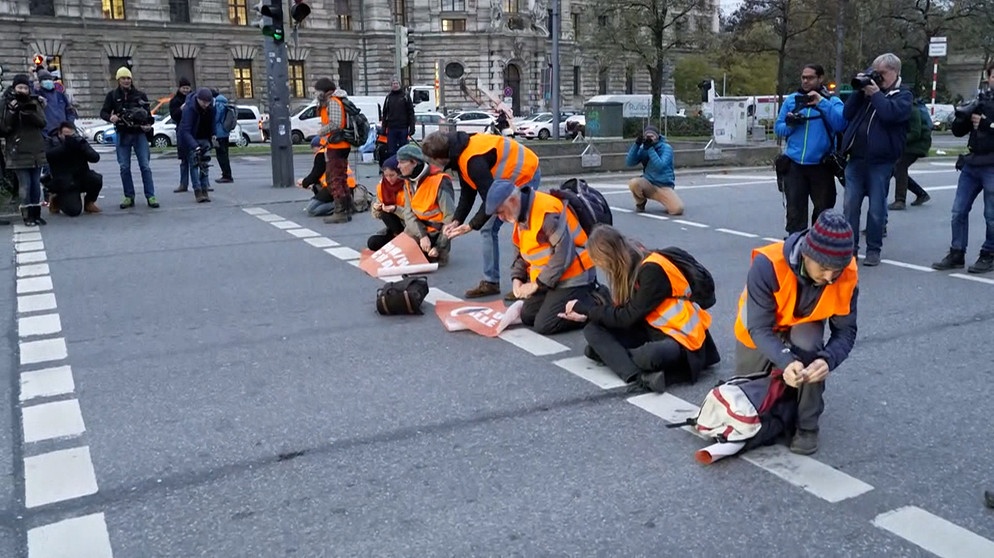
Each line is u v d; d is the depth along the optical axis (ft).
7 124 35.14
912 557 10.78
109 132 123.13
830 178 28.19
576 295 20.22
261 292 25.17
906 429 14.87
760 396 13.66
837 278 12.56
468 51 188.34
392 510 12.10
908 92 26.91
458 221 23.63
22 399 16.61
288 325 21.68
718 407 13.76
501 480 13.00
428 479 13.05
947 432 14.74
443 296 24.66
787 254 12.85
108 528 11.69
